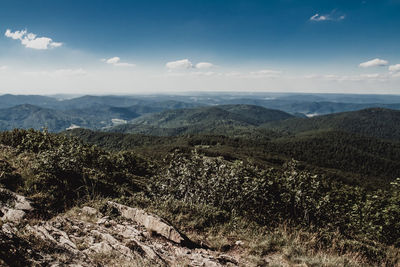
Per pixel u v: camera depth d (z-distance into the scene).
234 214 10.38
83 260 5.52
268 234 8.74
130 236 7.23
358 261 7.34
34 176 10.27
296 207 11.56
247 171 14.13
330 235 8.94
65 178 11.26
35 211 7.80
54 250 5.61
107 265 5.54
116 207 9.28
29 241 5.68
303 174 13.11
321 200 11.38
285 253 7.00
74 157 12.70
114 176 16.33
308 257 6.91
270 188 12.44
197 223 9.17
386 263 7.70
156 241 7.29
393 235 10.52
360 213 12.18
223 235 8.54
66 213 8.52
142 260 5.84
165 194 13.28
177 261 6.27
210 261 6.36
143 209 9.77
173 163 15.41
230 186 12.18
